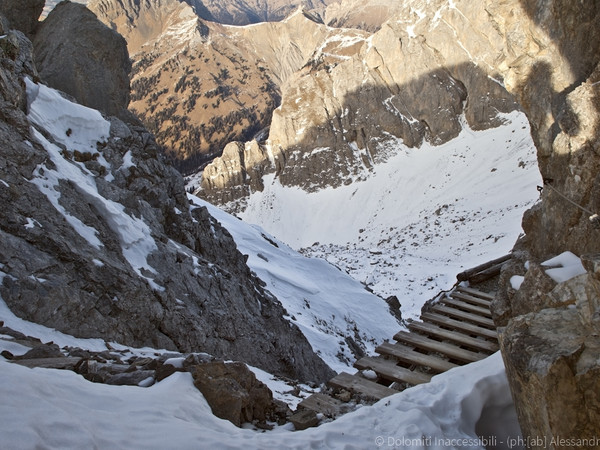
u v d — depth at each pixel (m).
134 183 15.02
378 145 102.69
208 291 13.83
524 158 78.94
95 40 17.64
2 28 13.20
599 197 5.84
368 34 160.88
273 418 5.87
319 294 29.38
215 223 20.52
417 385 5.77
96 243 10.67
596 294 3.99
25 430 3.62
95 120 14.95
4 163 10.00
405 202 90.62
